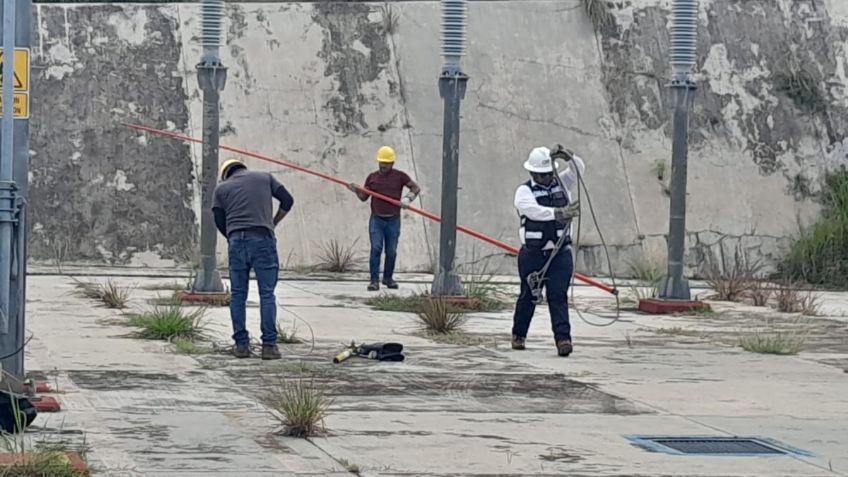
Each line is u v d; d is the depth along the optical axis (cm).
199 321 1438
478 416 1002
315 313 1648
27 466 762
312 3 2528
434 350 1351
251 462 820
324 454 852
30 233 2211
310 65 2464
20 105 927
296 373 1169
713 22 2634
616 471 834
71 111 2334
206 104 1711
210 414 967
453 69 1766
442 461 845
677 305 1784
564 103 2503
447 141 1762
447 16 1770
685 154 1803
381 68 2483
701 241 2411
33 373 1116
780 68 2617
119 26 2441
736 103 2564
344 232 2309
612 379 1198
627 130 2503
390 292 1950
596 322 1658
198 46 2450
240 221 1234
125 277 2036
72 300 1684
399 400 1057
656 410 1054
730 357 1370
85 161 2294
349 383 1130
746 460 883
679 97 1798
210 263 1709
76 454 805
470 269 2294
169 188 2298
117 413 959
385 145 2409
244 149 2356
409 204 2005
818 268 2353
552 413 1025
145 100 2372
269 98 2417
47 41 2391
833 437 970
